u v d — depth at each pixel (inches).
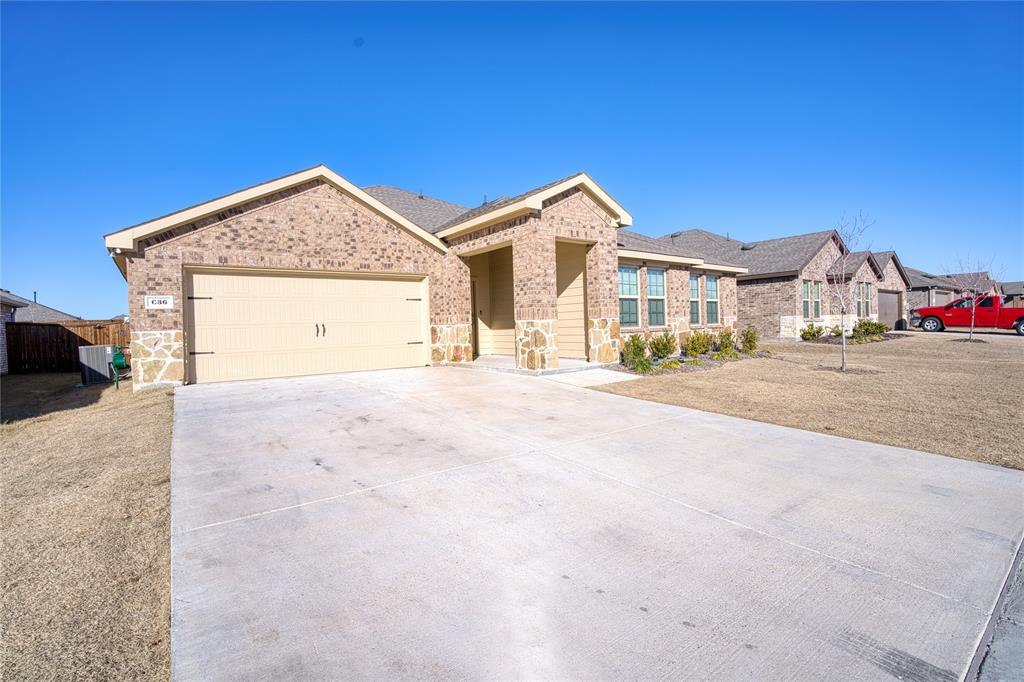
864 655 100.8
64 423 316.5
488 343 644.1
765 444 245.9
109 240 373.4
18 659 101.3
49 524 160.9
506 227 478.3
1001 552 142.3
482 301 642.2
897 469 211.0
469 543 145.0
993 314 1001.5
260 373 442.3
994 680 94.2
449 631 106.9
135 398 366.6
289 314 458.6
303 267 458.6
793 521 161.2
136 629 111.1
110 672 98.1
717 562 135.8
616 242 529.0
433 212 693.9
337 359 483.5
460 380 428.1
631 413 308.2
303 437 250.8
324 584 124.1
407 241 522.9
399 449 231.9
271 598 118.3
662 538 149.1
